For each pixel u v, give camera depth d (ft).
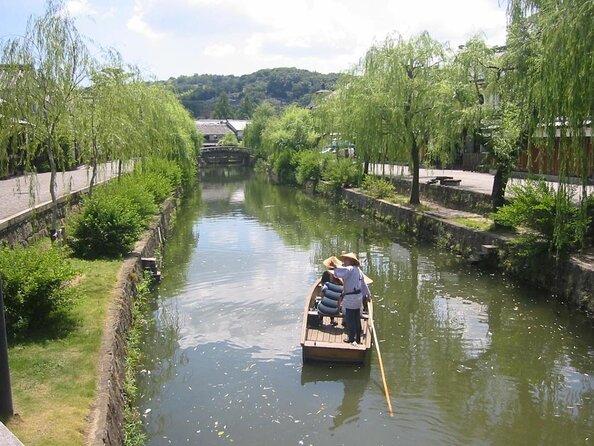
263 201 105.29
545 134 37.83
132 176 61.87
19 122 34.45
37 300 24.59
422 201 77.77
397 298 41.32
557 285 39.24
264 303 39.27
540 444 22.47
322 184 111.04
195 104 462.60
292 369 28.66
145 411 24.39
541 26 36.94
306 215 85.40
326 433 22.84
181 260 53.52
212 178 163.22
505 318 36.40
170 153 100.48
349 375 27.94
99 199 42.37
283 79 495.82
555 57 32.65
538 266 41.68
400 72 67.67
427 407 25.16
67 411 17.79
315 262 52.47
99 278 33.73
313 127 140.15
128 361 27.09
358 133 74.74
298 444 22.00
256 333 33.53
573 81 31.68
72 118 38.17
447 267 50.19
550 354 30.86
